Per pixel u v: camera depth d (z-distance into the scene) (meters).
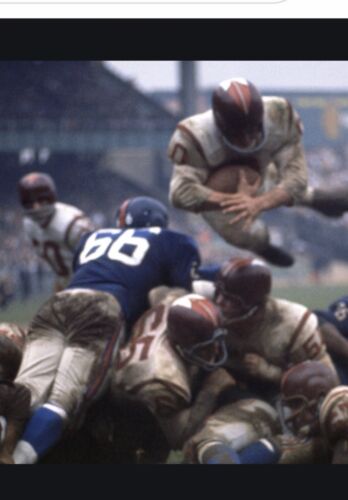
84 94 54.66
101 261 9.46
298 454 8.49
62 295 8.95
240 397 8.83
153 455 9.03
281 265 11.77
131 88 56.12
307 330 9.48
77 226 13.02
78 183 57.56
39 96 53.50
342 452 7.95
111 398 8.98
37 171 55.66
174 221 63.31
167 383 8.71
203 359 8.88
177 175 10.45
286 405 8.61
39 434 8.19
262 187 10.83
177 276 9.60
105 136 55.16
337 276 70.25
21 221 55.38
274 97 10.62
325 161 74.50
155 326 9.09
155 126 55.91
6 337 8.83
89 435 8.88
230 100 9.98
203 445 8.28
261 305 9.44
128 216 10.34
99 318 8.78
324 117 75.62
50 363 8.71
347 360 10.16
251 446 8.41
